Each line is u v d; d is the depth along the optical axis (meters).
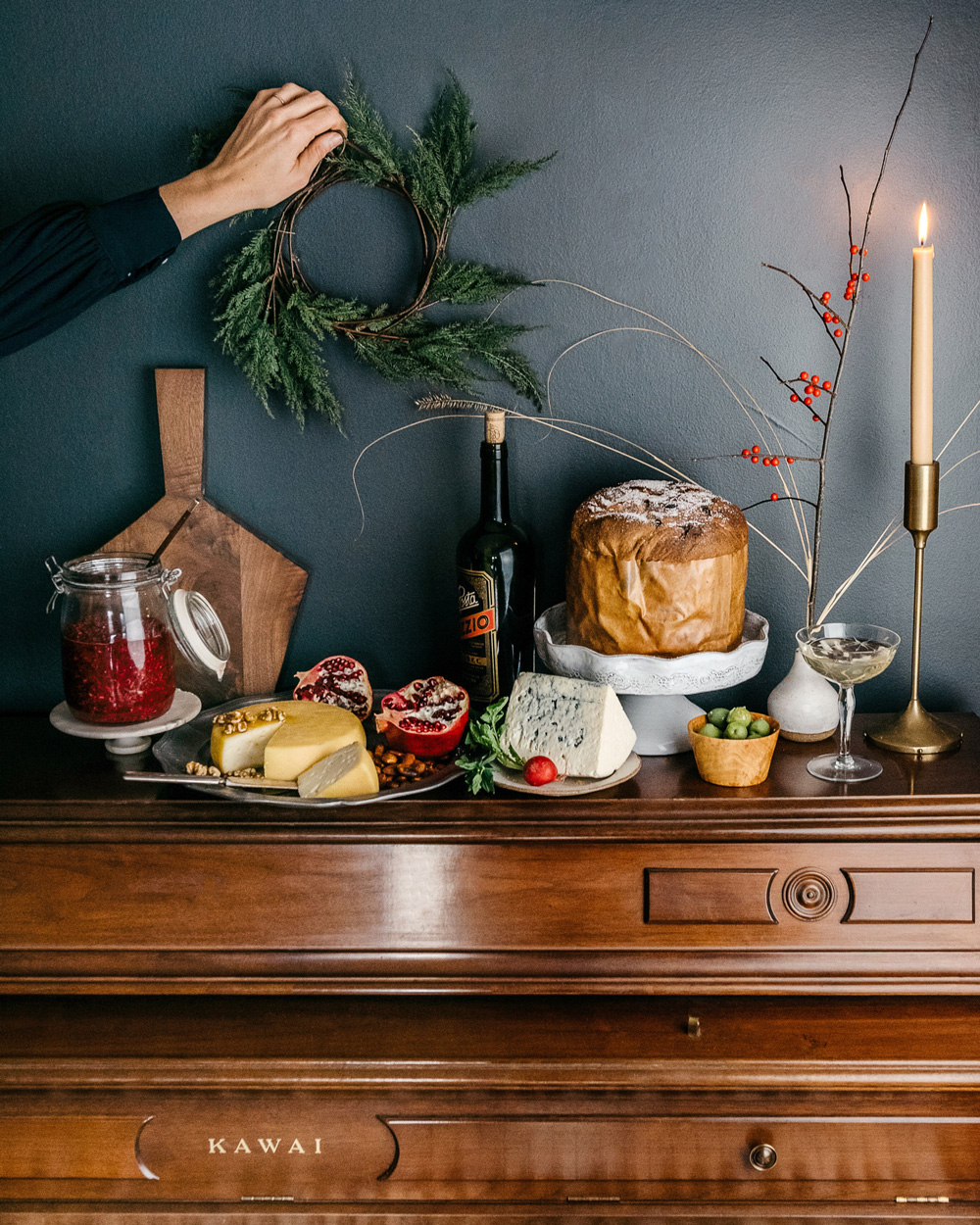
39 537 1.50
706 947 1.18
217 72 1.38
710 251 1.39
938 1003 1.24
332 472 1.47
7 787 1.22
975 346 1.40
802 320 1.40
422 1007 1.24
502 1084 1.14
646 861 1.17
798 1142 1.16
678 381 1.43
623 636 1.23
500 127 1.37
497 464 1.32
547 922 1.18
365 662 1.53
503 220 1.39
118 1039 1.19
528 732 1.22
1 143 1.40
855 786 1.19
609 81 1.36
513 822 1.16
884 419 1.42
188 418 1.43
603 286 1.40
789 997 1.25
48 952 1.21
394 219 1.40
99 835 1.18
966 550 1.45
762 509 1.45
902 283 1.38
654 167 1.37
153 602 1.27
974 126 1.34
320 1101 1.17
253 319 1.36
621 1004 1.24
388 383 1.44
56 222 1.22
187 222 1.27
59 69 1.38
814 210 1.38
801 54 1.34
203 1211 1.20
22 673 1.53
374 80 1.37
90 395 1.46
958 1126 1.15
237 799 1.16
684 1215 1.17
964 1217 1.15
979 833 1.16
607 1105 1.16
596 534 1.23
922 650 1.48
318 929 1.19
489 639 1.35
